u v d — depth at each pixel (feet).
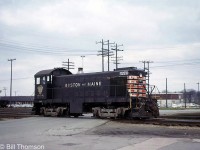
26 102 335.06
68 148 40.52
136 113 83.25
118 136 52.19
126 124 72.28
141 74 88.63
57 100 105.70
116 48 219.41
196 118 94.48
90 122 77.71
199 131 57.47
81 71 108.37
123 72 89.10
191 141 45.47
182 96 449.06
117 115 88.17
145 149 39.22
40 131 60.54
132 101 85.87
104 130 61.31
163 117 100.22
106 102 92.32
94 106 97.66
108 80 92.68
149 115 84.89
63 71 114.52
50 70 110.52
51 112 108.17
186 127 63.26
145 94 87.81
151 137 50.37
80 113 102.01
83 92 99.40
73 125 71.00
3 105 243.60
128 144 43.34
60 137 51.52
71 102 101.86
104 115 91.86
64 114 105.60
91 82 97.55
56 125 71.92
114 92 90.79
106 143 44.50
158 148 39.81
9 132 59.52
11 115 114.32
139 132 57.41
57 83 108.78
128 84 86.79
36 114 114.32
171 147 40.45
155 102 88.28
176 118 95.09
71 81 103.71
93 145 42.80
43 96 109.60
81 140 47.78
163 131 58.23
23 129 64.69
